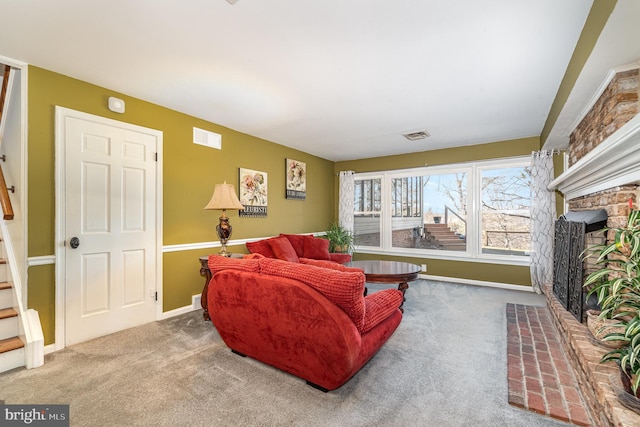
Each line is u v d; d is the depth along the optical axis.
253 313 1.92
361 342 1.73
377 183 5.88
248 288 1.92
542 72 2.39
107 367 2.11
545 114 3.37
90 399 1.73
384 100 2.99
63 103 2.45
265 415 1.60
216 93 2.84
